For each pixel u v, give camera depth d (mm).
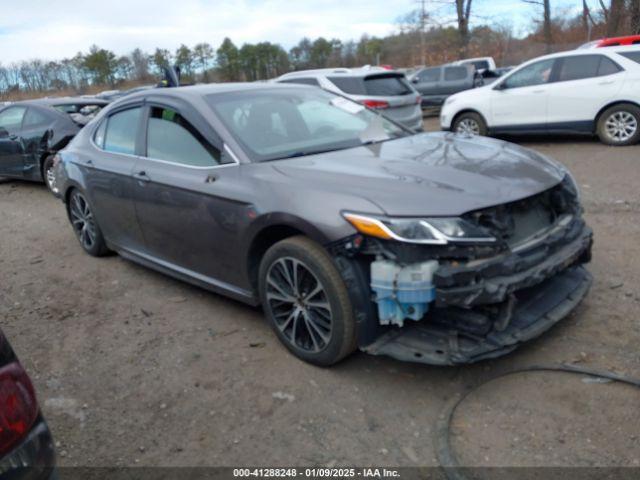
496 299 2803
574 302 3455
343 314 3121
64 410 3209
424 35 35625
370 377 3301
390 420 2930
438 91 17453
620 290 4133
